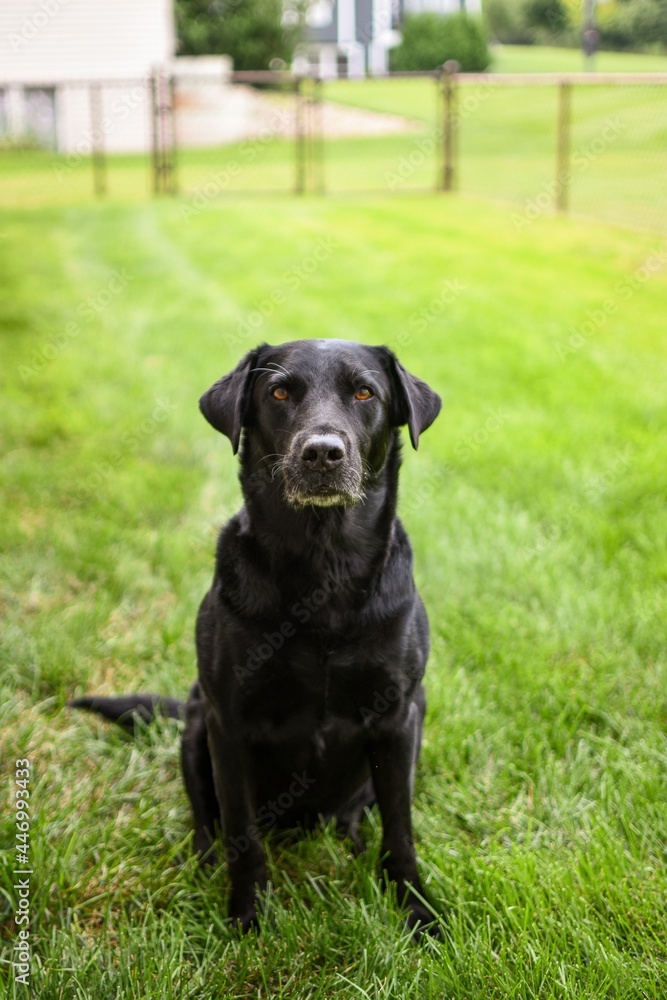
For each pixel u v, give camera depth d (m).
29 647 3.90
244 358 3.11
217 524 5.06
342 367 2.97
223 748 2.76
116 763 3.35
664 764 3.22
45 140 24.45
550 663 3.84
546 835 2.96
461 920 2.60
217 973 2.46
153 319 8.74
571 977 2.36
